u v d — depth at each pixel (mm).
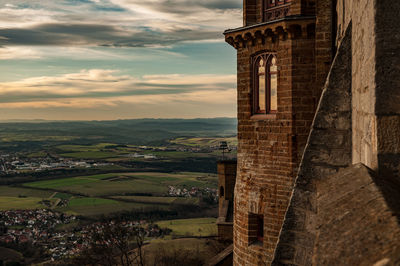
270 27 15500
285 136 15492
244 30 16484
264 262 16062
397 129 3244
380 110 3285
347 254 2176
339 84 6500
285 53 15406
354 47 5730
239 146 17281
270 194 15984
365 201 2707
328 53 14430
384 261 1778
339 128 6520
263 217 16328
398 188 3004
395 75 3246
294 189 6758
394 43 3234
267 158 16125
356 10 5301
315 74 14938
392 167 3248
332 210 2908
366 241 2148
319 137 6637
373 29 3314
